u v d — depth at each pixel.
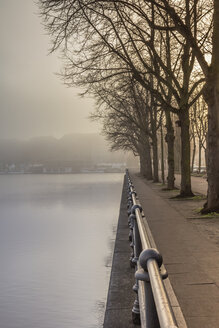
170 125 34.41
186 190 25.95
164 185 44.06
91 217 46.69
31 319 13.80
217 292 6.08
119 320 5.80
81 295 16.27
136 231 6.29
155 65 25.02
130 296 6.95
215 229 12.95
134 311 5.65
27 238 35.06
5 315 14.44
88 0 18.88
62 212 55.19
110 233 33.41
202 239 11.11
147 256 2.58
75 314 14.07
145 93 46.62
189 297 5.88
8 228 42.66
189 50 24.92
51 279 19.19
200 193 29.12
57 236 34.84
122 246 11.83
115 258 10.17
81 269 20.88
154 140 49.59
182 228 13.32
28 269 22.03
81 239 31.50
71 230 37.16
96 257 23.78
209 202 16.95
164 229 13.19
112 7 20.84
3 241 34.00
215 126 16.77
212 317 4.97
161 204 22.34
